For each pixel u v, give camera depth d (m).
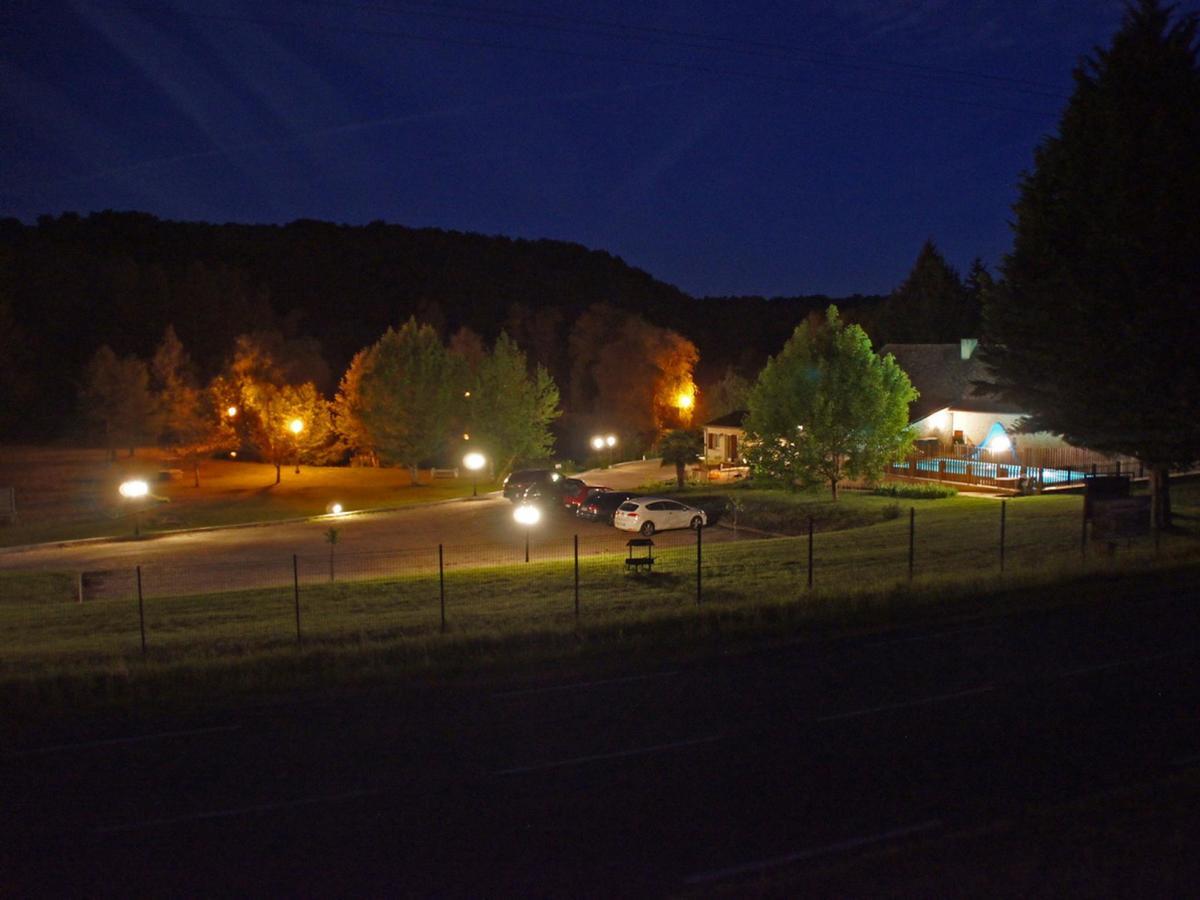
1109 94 24.52
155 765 10.83
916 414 49.91
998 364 27.92
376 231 169.75
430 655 15.73
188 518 43.56
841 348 41.75
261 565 31.31
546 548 35.06
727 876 7.69
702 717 12.24
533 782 10.03
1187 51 24.14
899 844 8.18
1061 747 10.64
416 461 59.97
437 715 12.64
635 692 13.55
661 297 163.00
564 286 162.50
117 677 14.59
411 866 8.07
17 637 19.88
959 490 43.41
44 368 87.25
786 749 10.87
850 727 11.62
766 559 26.64
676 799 9.42
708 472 57.47
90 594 27.11
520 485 48.53
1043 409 27.27
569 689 13.82
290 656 15.70
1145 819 8.39
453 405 61.69
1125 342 23.73
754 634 16.91
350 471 67.12
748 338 133.62
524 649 16.05
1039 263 26.03
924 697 12.85
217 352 97.94
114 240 139.50
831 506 40.38
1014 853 7.80
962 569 23.45
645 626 17.39
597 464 73.62
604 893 7.47
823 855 8.03
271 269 146.62
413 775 10.33
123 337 95.25
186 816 9.30
